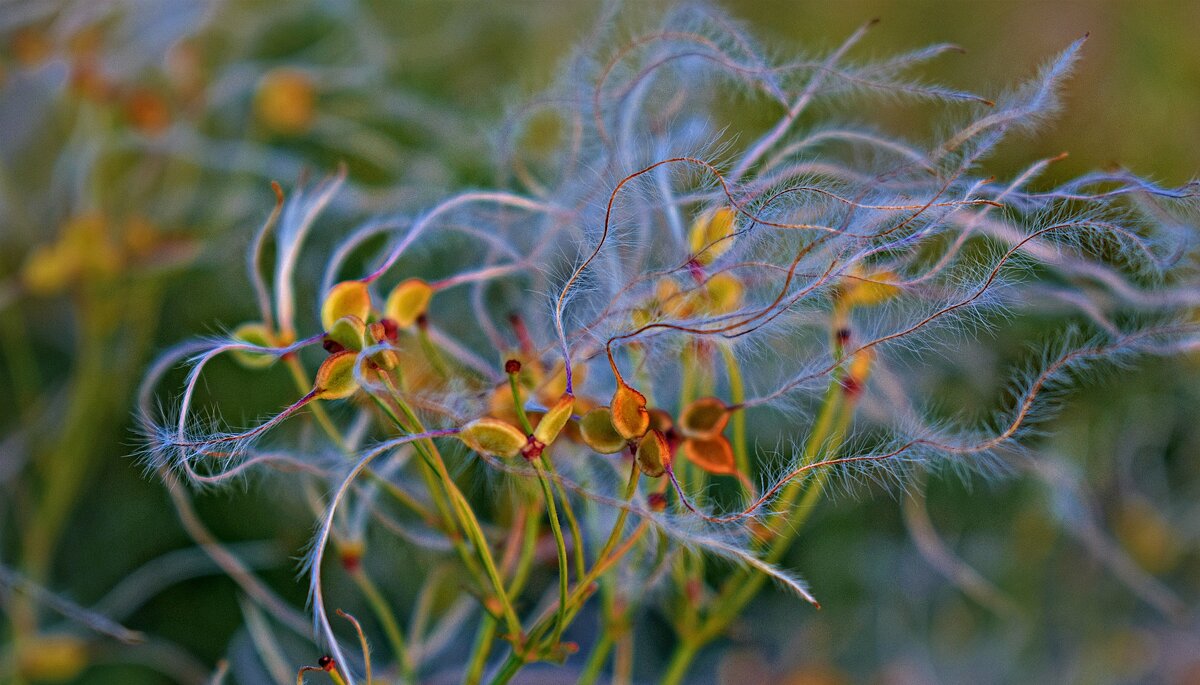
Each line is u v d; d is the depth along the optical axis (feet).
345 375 0.88
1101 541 1.47
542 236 0.99
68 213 1.43
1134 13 1.75
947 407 1.16
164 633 1.34
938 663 1.52
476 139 1.35
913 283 0.89
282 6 1.69
